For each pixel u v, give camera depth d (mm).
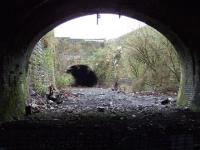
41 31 16297
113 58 43375
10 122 12375
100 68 46719
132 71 34250
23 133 9859
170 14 15336
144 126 11414
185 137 8281
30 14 13711
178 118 14016
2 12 11609
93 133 9664
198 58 16016
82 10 15984
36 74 20750
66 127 11219
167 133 9688
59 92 29078
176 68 28578
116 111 17016
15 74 14555
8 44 13023
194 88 16797
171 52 28812
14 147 8195
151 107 19062
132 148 8227
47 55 25750
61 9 15258
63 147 8250
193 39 15898
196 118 14062
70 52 46875
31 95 18969
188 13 14570
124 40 38781
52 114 15555
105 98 25859
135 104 21141
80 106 19688
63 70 42469
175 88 29219
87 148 8203
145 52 31250
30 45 16484
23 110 15438
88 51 47719
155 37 30891
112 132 9820
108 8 16000
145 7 15531
